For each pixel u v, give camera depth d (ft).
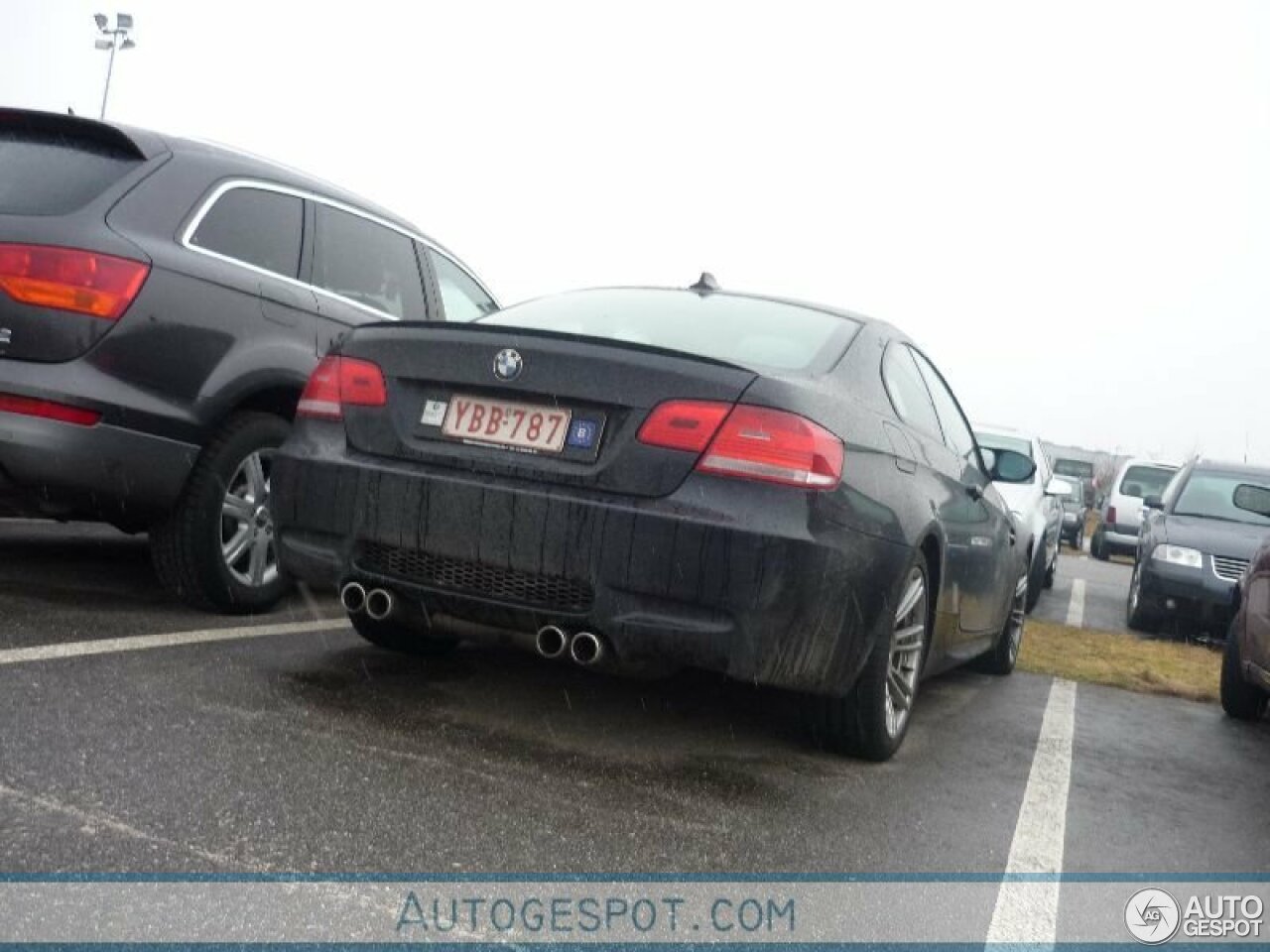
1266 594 16.12
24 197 13.05
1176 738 15.23
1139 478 66.23
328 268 16.40
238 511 14.43
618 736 11.34
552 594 10.28
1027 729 14.66
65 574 15.64
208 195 14.35
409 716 11.02
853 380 11.89
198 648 12.55
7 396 12.23
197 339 13.57
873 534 10.62
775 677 10.13
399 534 10.63
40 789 8.10
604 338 10.48
